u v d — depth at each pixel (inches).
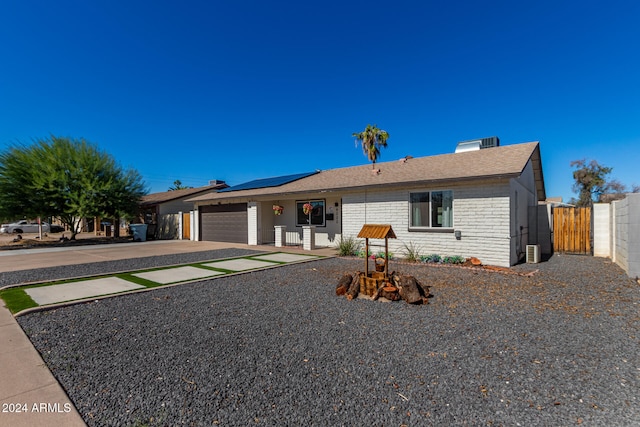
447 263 390.9
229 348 153.1
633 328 172.6
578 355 141.5
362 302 229.6
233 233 705.0
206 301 235.6
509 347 150.2
